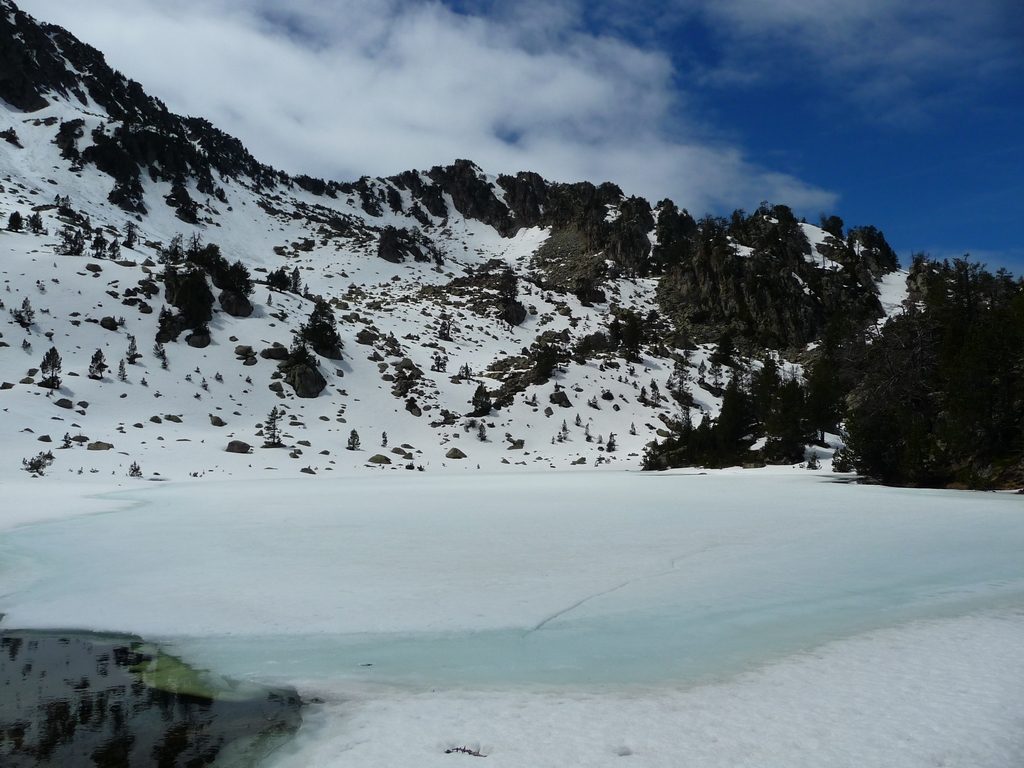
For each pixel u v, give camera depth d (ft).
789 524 75.77
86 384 236.43
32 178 531.50
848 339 227.61
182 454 205.36
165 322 286.87
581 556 56.39
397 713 25.46
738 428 232.32
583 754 21.01
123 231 494.59
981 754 20.27
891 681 27.04
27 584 48.70
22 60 652.89
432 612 39.63
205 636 35.96
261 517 85.97
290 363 291.38
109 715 26.27
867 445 147.02
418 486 147.84
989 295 184.65
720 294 499.92
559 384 340.59
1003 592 42.96
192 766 21.61
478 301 489.26
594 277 588.50
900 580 46.70
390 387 312.50
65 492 128.36
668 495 117.91
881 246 589.73
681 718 23.99
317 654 32.91
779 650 32.09
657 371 380.17
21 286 279.08
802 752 20.72
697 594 43.29
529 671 29.99
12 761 22.15
